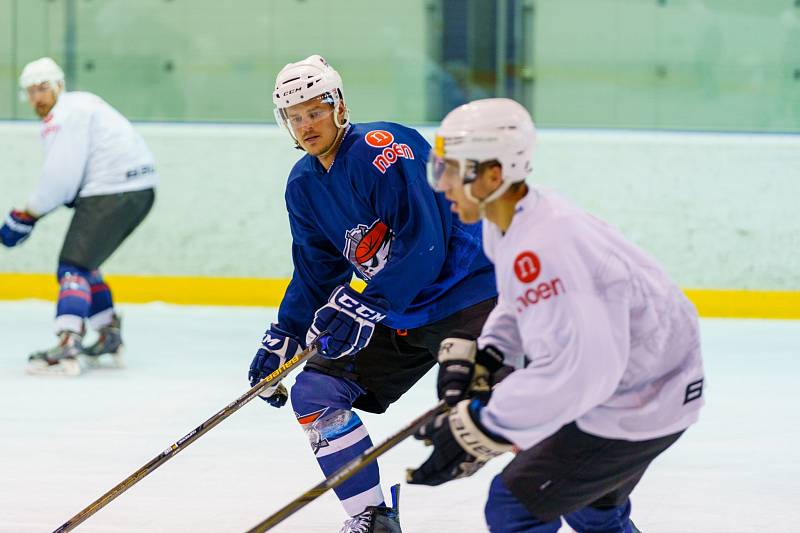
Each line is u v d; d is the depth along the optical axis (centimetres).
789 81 2328
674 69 2350
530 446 625
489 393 692
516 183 631
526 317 616
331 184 881
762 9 2319
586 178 2255
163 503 1052
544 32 2369
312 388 877
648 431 639
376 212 874
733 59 2334
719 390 1573
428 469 642
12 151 2309
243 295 2289
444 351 693
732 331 2069
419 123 2411
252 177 2277
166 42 2395
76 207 1716
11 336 1978
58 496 1077
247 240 2288
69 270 1681
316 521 991
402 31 2392
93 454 1234
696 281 2239
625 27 2353
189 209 2288
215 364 1747
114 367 1734
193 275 2295
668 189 2234
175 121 2398
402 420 1380
